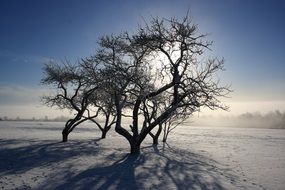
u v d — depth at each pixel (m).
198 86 25.30
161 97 31.83
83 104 36.84
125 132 26.19
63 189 13.36
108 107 38.94
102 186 14.19
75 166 19.33
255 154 31.64
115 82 26.38
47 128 83.81
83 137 47.09
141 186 14.52
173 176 17.31
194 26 24.53
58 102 39.75
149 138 53.31
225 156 28.70
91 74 29.53
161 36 24.77
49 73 36.22
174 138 55.66
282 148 40.03
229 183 16.14
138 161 22.22
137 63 27.50
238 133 89.31
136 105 26.31
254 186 15.70
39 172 17.03
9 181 14.58
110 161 21.81
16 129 74.25
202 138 58.44
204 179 16.88
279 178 18.25
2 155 23.39
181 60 24.86
